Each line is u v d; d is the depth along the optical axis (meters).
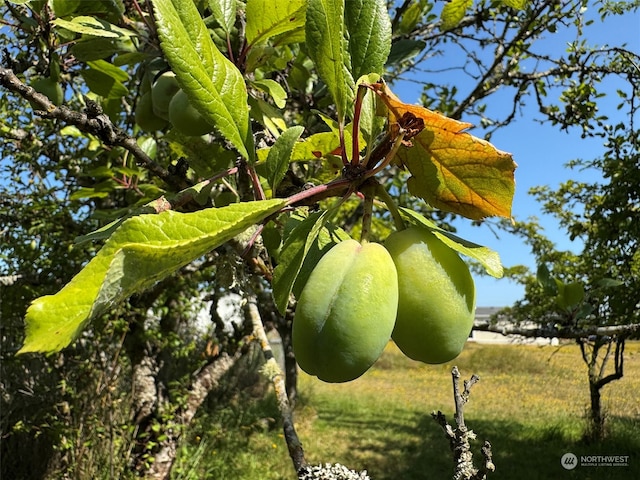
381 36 1.47
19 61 2.80
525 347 23.00
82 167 5.48
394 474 8.40
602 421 9.72
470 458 1.36
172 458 6.82
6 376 6.67
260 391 13.88
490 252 1.28
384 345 1.16
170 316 7.34
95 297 0.74
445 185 1.39
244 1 2.49
